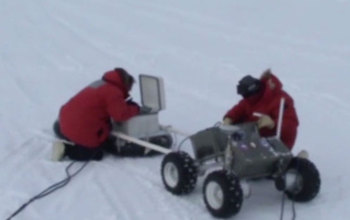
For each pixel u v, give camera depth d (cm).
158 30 2361
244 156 894
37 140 1219
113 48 2098
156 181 1024
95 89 1105
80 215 909
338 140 1238
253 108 1019
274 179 947
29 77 1741
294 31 2264
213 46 2092
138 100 1498
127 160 1123
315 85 1634
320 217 900
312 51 1989
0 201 955
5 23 2509
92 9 2812
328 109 1443
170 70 1814
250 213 911
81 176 1049
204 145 962
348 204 938
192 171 941
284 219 894
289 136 1003
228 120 1036
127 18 2602
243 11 2628
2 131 1272
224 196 859
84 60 1950
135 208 927
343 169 1083
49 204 945
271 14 2539
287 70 1783
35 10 2784
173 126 1330
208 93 1587
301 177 927
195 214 904
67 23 2517
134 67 1858
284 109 998
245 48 2053
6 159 1117
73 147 1116
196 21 2502
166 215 905
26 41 2211
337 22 2361
